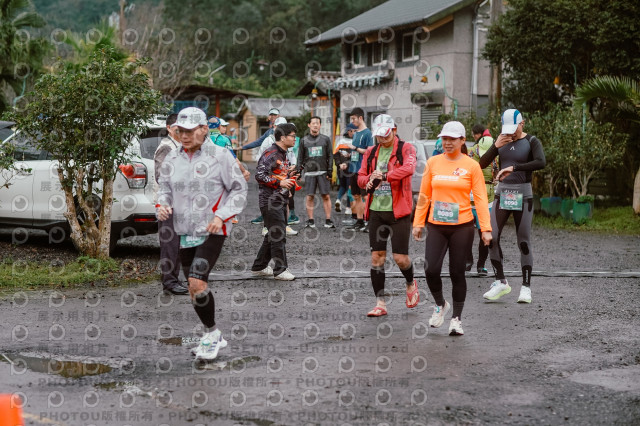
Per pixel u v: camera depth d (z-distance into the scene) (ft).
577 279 34.12
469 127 76.54
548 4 66.44
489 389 18.38
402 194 25.48
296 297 29.66
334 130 115.34
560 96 77.56
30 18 101.14
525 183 28.73
